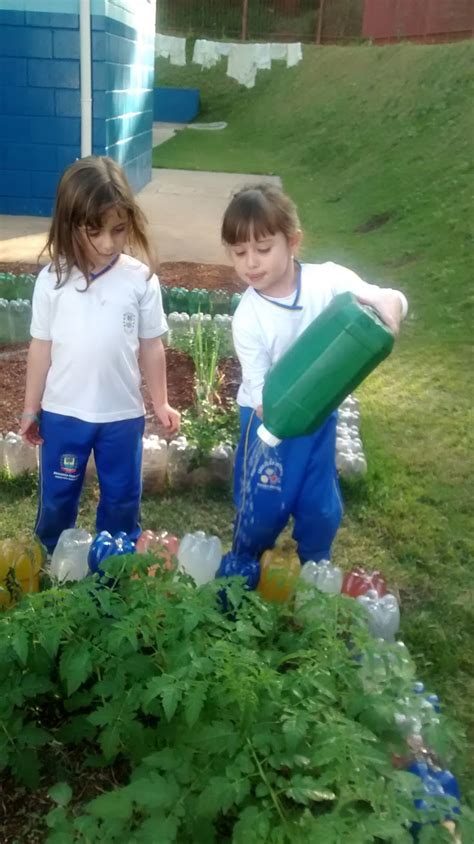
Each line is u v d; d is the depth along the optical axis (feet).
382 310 7.69
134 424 9.60
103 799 5.77
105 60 32.35
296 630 8.05
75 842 5.80
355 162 45.88
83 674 6.62
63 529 10.11
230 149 63.57
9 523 11.45
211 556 9.09
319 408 7.57
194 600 7.09
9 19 31.58
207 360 15.96
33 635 6.96
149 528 11.64
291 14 93.91
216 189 44.62
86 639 7.13
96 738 7.28
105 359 9.05
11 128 33.37
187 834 5.90
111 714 6.60
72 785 6.95
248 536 9.20
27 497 12.14
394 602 8.54
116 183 8.32
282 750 6.05
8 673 6.85
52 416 9.37
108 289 8.93
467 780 7.43
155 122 83.20
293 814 6.00
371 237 30.55
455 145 39.45
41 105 32.99
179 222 34.60
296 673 6.52
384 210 33.58
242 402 8.96
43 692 6.90
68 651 6.91
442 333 19.92
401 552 11.29
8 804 6.79
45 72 32.42
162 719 6.75
